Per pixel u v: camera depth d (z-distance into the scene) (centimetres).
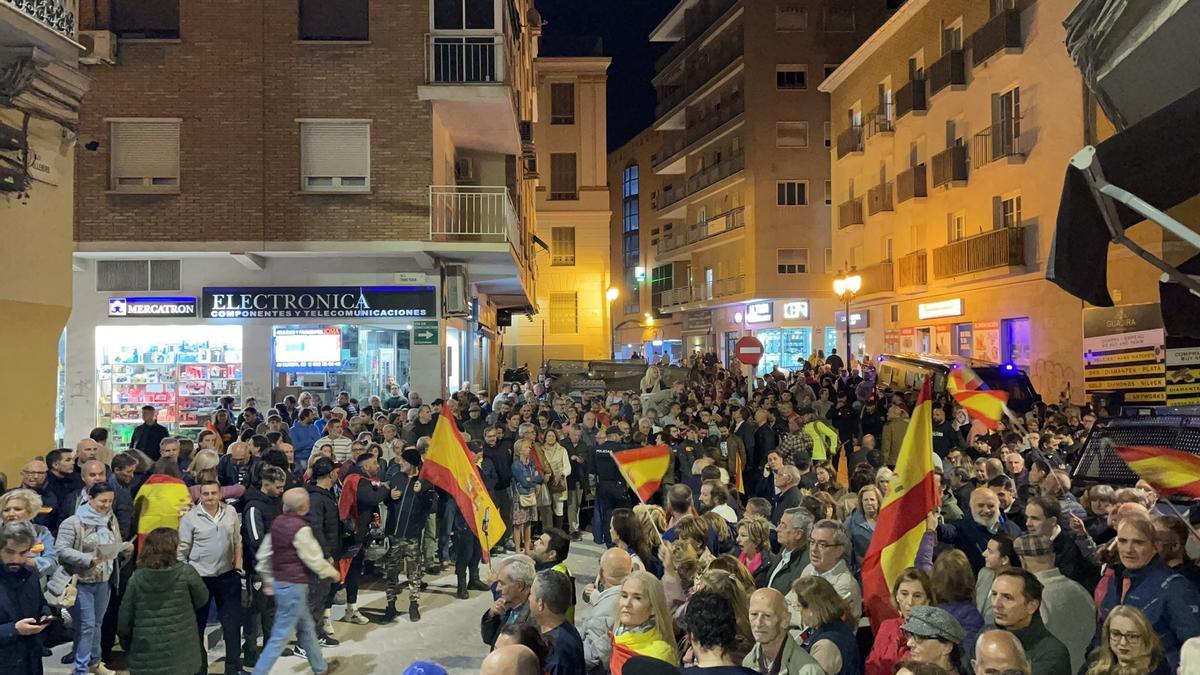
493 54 2020
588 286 5534
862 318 3909
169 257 2028
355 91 1998
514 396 2114
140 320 2034
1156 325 2053
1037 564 565
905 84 3469
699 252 5728
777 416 1725
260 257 2031
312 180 1998
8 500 755
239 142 1981
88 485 855
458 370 2573
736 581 504
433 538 1345
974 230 3002
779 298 4791
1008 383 2120
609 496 1480
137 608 732
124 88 1973
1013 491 875
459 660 923
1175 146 485
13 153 1112
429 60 2003
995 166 2802
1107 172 501
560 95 5538
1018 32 2725
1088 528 805
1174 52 682
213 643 998
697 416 1747
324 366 2072
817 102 4809
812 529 615
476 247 2016
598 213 5525
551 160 5534
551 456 1505
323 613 965
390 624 1062
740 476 1416
